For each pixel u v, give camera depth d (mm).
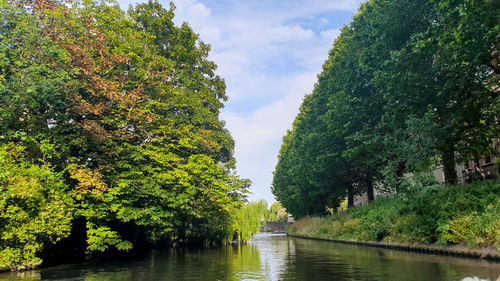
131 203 16422
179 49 26609
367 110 21969
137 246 22297
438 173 30328
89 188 14734
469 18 10961
